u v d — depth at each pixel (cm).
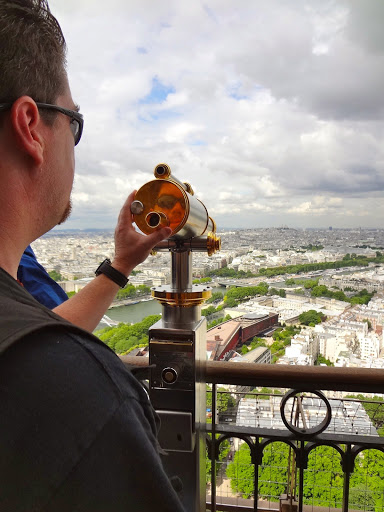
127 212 85
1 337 30
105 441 31
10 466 29
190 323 103
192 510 108
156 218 85
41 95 43
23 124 40
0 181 40
